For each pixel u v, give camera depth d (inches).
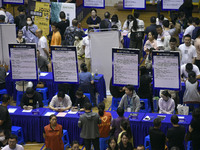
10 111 492.4
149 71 607.2
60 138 435.2
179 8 803.4
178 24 709.9
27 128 487.8
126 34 772.0
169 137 402.0
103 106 438.3
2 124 441.7
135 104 491.5
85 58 665.0
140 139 458.0
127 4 836.6
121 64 503.2
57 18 816.3
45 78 581.9
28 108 497.0
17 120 485.7
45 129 431.2
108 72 624.1
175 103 542.6
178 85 486.3
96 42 613.3
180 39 761.0
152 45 646.5
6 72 624.7
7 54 637.9
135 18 768.3
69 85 560.7
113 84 514.3
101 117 438.3
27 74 530.6
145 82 533.6
